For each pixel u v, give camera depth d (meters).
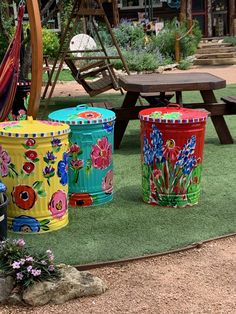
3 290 3.23
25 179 4.00
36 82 4.65
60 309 3.18
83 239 4.00
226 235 4.09
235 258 3.79
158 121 4.43
